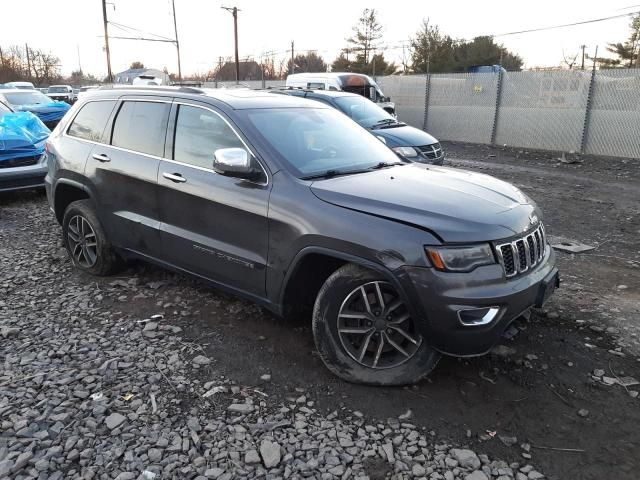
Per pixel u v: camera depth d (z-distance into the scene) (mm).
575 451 2799
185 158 4180
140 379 3396
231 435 2887
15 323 4164
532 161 14000
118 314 4363
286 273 3506
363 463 2701
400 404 3176
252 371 3516
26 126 9141
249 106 4129
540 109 16188
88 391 3256
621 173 11820
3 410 3051
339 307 3305
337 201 3322
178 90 4453
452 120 19312
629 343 3900
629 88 14008
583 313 4379
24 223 7270
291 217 3434
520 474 2631
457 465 2691
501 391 3318
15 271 5332
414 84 20516
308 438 2871
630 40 46000
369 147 4441
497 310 3016
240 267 3795
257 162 3723
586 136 15102
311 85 18828
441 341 3045
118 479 2555
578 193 9570
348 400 3211
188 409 3105
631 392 3305
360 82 18141
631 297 4730
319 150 4008
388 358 3361
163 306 4512
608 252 6094
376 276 3172
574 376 3486
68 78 79250
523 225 3293
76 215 5141
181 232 4180
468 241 3002
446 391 3311
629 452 2787
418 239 3002
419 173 3953
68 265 5516
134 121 4641
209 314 4363
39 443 2799
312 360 3662
